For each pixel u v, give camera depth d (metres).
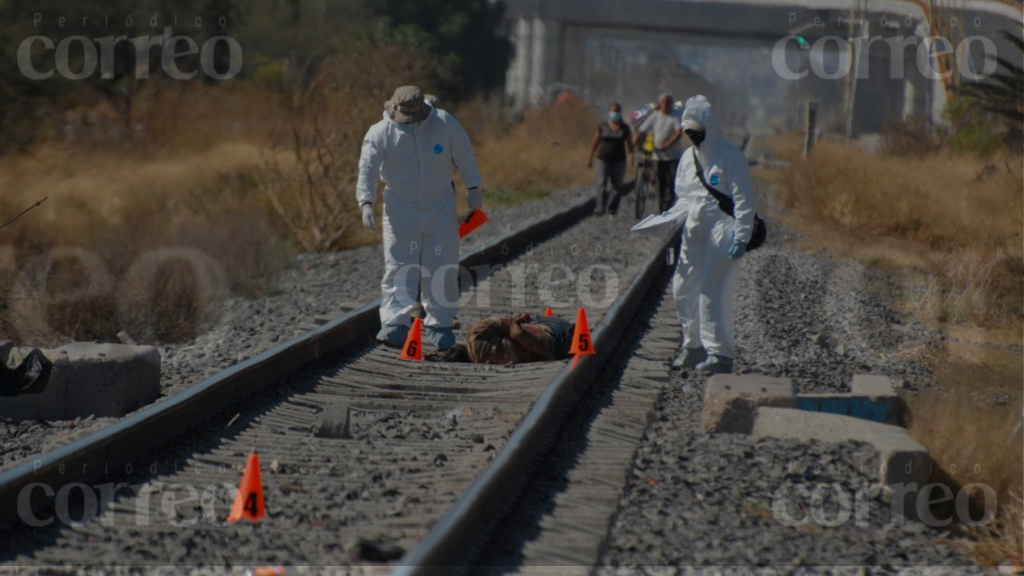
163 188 72.25
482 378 32.16
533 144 135.00
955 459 23.97
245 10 141.88
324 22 162.00
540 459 23.47
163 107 94.44
